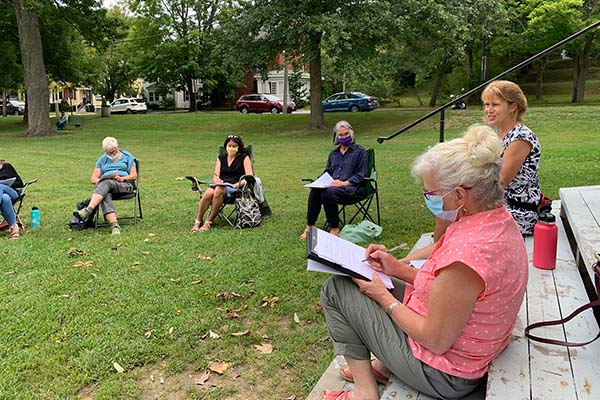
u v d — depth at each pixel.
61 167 11.45
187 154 14.19
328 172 5.64
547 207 3.38
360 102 28.14
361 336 2.05
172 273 4.23
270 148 15.21
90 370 2.76
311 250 2.09
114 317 3.39
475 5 18.22
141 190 8.48
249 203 5.86
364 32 17.64
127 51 36.62
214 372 2.76
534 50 24.88
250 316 3.41
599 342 2.04
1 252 4.88
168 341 3.07
